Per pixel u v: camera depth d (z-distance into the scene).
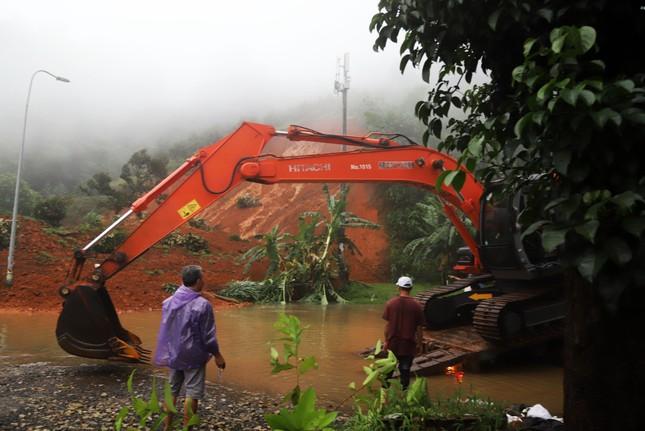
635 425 2.70
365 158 9.20
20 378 6.58
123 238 22.03
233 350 9.19
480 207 9.20
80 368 7.29
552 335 8.63
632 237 2.05
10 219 21.05
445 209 10.20
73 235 22.12
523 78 2.20
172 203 8.12
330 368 7.86
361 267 25.75
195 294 4.57
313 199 35.97
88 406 5.41
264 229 35.16
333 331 11.59
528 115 2.09
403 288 6.25
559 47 1.98
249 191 41.84
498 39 2.93
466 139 3.46
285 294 18.53
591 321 2.78
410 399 3.92
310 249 19.44
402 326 6.12
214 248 25.45
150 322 12.41
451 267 21.70
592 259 2.00
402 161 9.35
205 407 5.51
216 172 8.42
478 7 2.79
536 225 2.12
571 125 2.02
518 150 2.81
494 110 3.32
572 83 2.01
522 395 6.55
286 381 7.04
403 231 26.58
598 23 2.57
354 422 4.26
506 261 8.80
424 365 7.66
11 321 12.23
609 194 1.98
